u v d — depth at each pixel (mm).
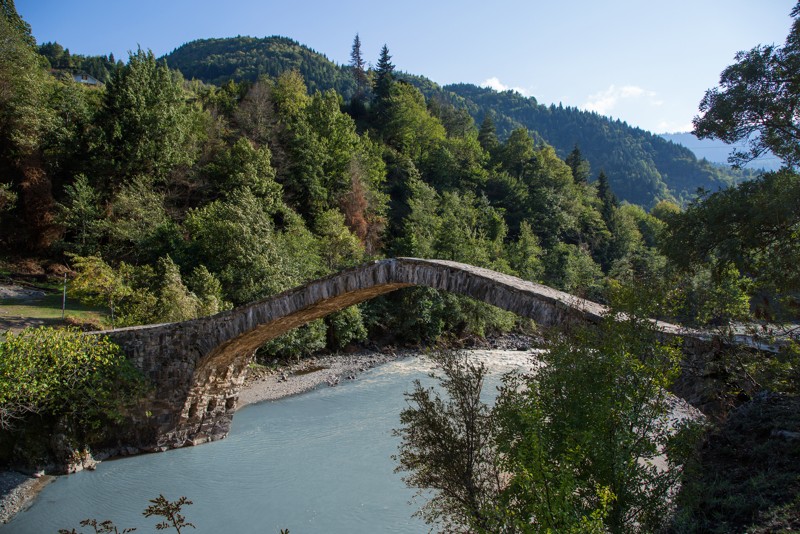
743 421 13938
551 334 12250
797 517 9102
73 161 53844
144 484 22797
